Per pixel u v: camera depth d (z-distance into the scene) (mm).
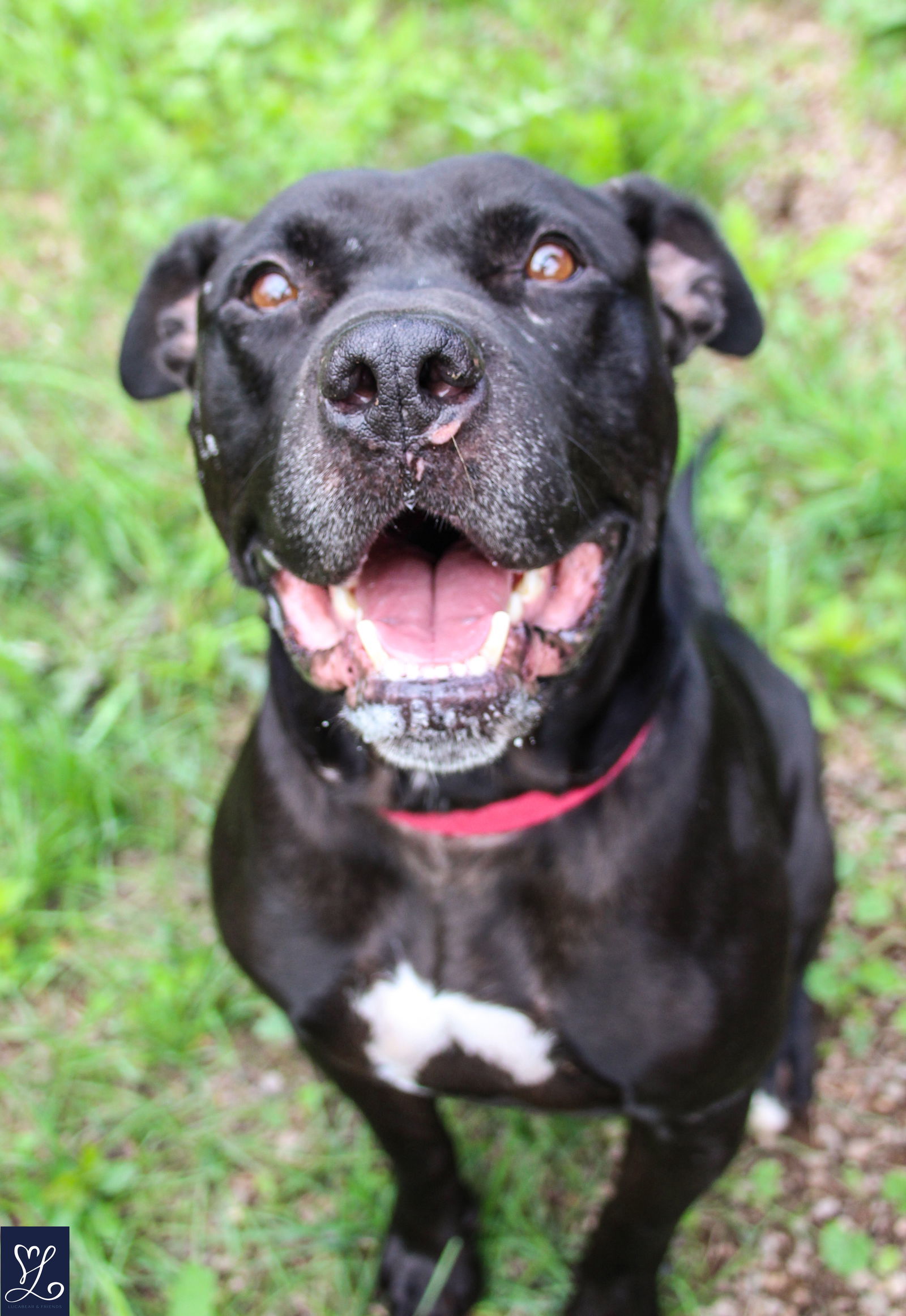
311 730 671
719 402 1190
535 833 675
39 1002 921
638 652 672
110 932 940
